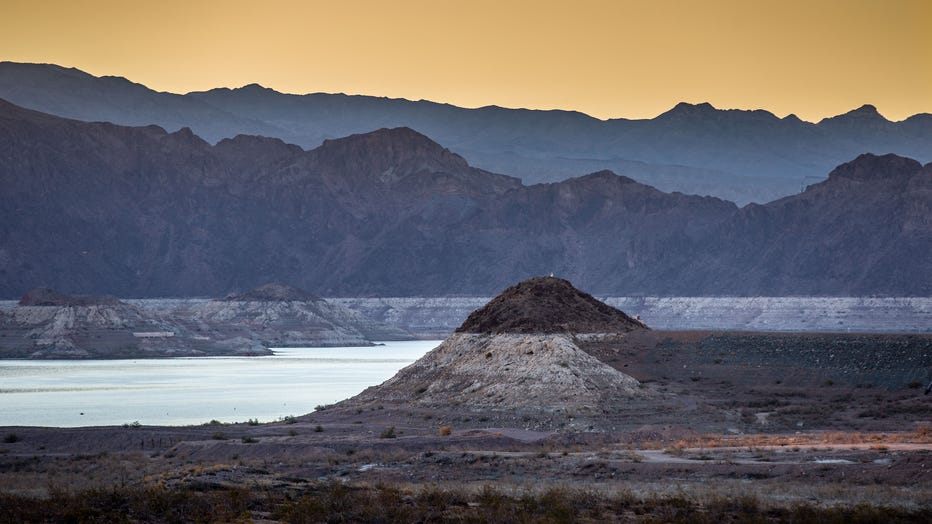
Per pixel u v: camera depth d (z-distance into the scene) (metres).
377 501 194.50
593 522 179.62
